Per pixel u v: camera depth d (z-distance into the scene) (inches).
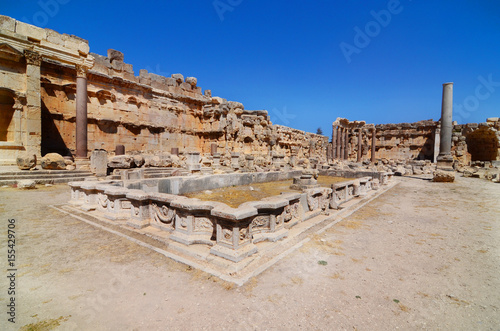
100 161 609.3
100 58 818.8
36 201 341.1
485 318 115.9
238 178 548.4
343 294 133.9
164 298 127.0
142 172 590.2
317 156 1979.6
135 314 114.3
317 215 298.8
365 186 472.1
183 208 193.5
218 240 173.6
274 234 202.7
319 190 306.0
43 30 608.7
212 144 1114.7
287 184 576.4
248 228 175.3
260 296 129.9
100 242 199.9
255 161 1098.7
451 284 147.2
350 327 108.0
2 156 541.6
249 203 194.2
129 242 200.5
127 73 900.6
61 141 738.8
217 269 155.0
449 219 303.6
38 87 587.8
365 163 1489.9
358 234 240.5
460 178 840.9
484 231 254.2
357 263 173.8
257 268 157.6
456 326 110.1
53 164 547.2
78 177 559.5
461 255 191.0
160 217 227.9
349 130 1765.5
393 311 120.1
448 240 225.8
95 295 128.4
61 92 737.6
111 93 848.9
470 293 137.6
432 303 127.6
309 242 212.7
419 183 713.0
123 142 887.1
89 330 103.3
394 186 638.5
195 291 133.7
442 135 904.9
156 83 1007.6
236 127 1164.5
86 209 285.1
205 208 189.0
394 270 164.1
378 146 1881.2
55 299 124.0
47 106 708.7
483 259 183.9
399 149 1793.8
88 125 794.2
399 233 245.8
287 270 159.9
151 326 106.7
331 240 220.7
